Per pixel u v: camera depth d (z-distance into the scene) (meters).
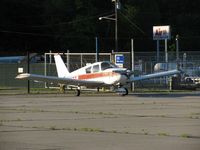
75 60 130.75
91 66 105.94
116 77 102.12
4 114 61.72
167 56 155.50
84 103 80.25
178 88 128.62
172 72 115.50
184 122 51.09
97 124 49.97
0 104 79.19
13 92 118.31
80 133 43.38
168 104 76.56
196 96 98.50
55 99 91.44
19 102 83.81
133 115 58.94
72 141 38.88
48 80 106.31
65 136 41.62
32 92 117.06
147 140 39.03
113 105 75.19
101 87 108.25
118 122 51.59
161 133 42.72
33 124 50.34
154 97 95.56
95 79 105.12
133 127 47.16
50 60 138.38
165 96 98.94
